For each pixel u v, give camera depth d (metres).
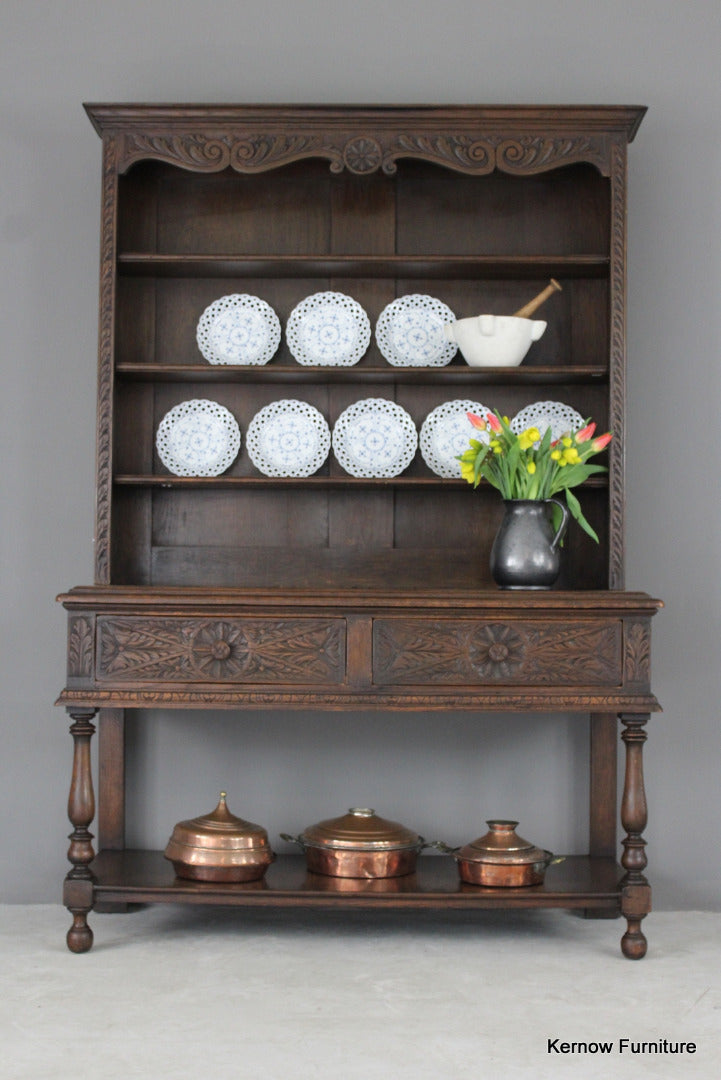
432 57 3.70
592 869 3.35
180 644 3.05
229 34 3.71
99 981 2.80
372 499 3.58
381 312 3.61
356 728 3.66
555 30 3.71
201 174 3.56
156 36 3.71
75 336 3.67
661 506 3.65
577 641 3.06
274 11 3.71
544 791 3.65
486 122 3.33
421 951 3.08
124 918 3.40
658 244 3.68
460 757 3.66
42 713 3.65
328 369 3.35
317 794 3.66
